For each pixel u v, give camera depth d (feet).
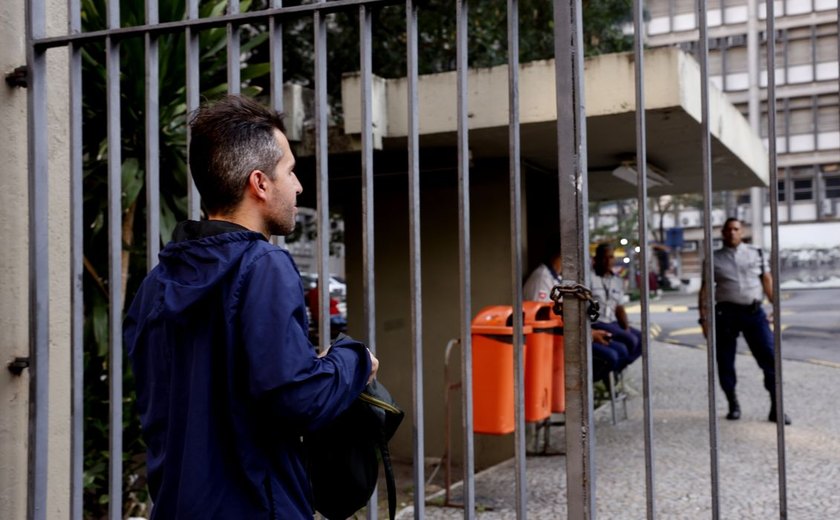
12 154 8.83
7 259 8.75
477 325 15.53
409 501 16.96
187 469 5.22
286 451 5.55
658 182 25.38
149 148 8.20
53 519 9.06
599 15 32.42
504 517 13.91
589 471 6.52
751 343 21.61
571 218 6.63
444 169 20.84
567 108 6.64
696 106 17.66
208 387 5.30
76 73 8.53
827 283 123.75
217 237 5.44
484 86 17.35
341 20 31.76
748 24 120.06
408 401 21.88
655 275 118.32
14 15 8.89
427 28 31.17
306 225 43.73
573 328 6.61
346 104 18.08
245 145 5.68
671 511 13.66
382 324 22.21
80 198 8.49
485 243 21.03
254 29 27.71
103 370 14.73
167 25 8.03
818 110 122.62
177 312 5.28
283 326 5.11
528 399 16.26
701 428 20.80
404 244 21.98
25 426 8.91
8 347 8.75
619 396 23.15
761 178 28.84
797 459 17.04
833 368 32.37
